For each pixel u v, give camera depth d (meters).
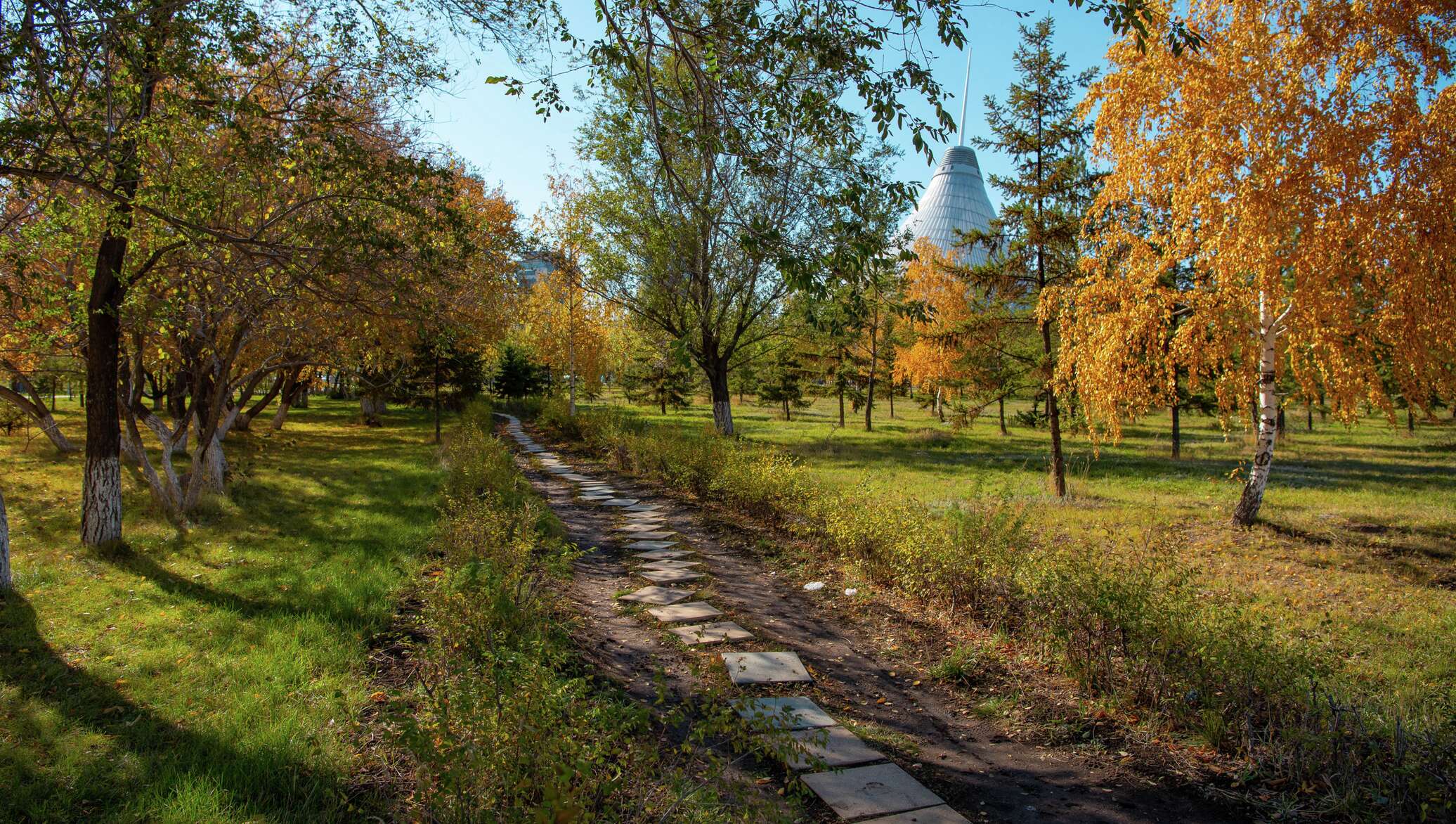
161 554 8.33
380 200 6.89
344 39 7.03
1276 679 4.17
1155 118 10.23
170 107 6.38
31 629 5.65
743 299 20.56
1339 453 23.39
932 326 14.04
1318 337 9.05
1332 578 7.94
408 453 19.88
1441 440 28.23
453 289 8.12
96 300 8.26
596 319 33.31
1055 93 12.85
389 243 6.79
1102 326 10.79
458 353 24.20
